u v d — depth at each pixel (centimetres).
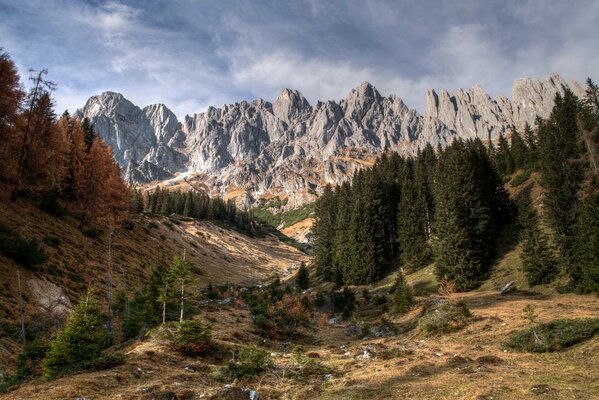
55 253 5038
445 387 1515
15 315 3347
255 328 3688
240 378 1912
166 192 18612
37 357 2495
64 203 6881
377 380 1753
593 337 1950
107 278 5462
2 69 5038
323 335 3838
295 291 6931
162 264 7725
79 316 2095
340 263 7631
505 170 8206
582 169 4284
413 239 6625
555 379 1504
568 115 4578
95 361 1934
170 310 3831
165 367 2061
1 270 3781
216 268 10812
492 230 5600
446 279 5141
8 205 5253
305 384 1820
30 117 5584
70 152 7188
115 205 7825
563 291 3972
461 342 2597
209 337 2531
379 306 4947
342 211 8031
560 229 4250
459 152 5981
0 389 1778
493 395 1358
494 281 4934
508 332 2541
